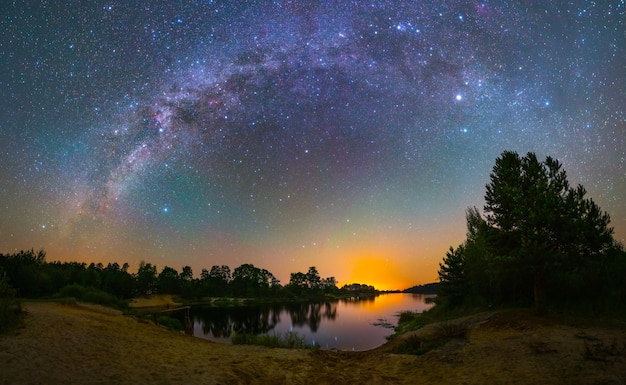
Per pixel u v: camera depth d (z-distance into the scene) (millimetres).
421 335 19656
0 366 8133
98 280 58281
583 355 11125
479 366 11562
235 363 11961
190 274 135125
